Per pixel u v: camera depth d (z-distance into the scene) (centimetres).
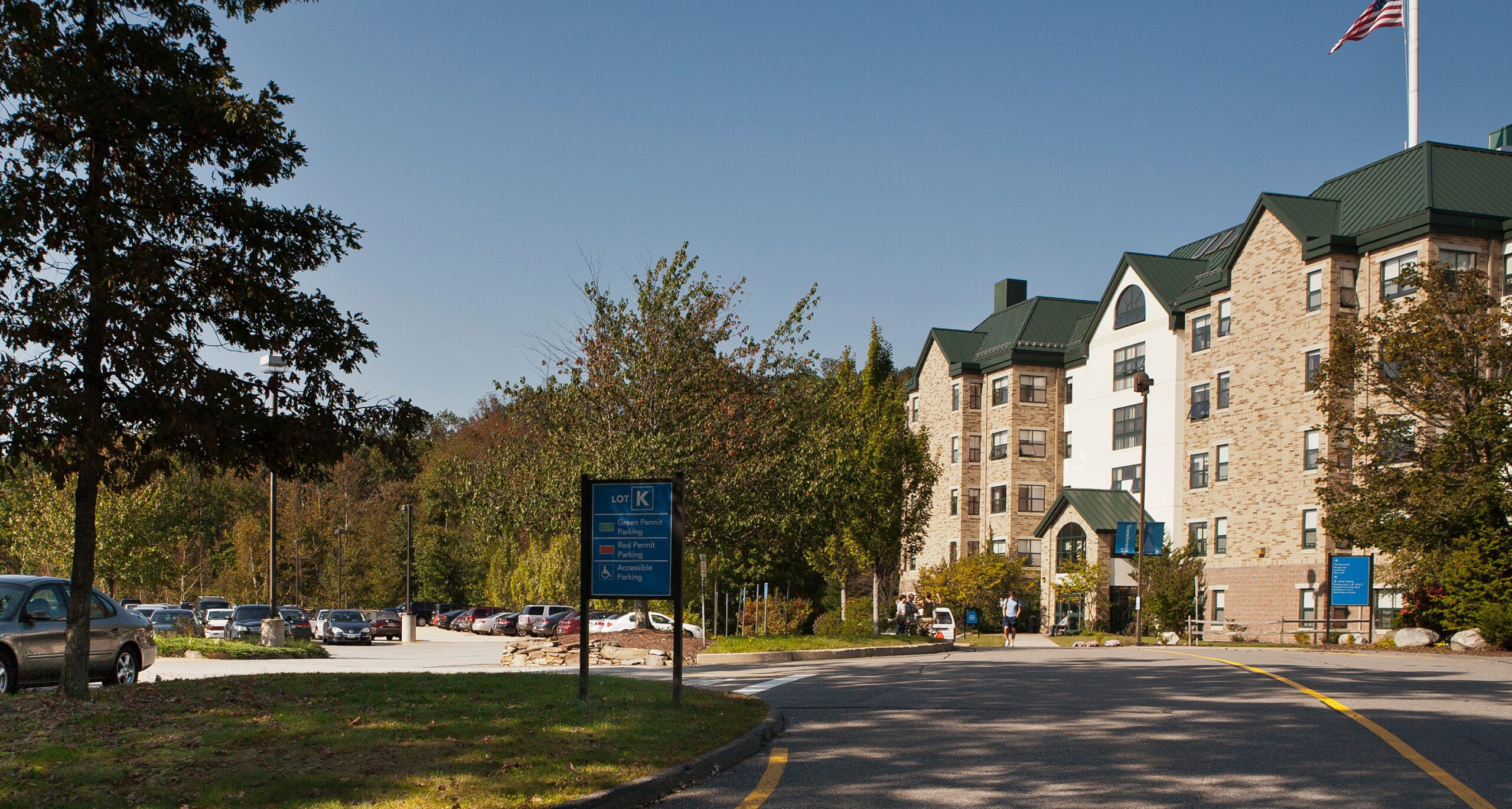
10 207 1052
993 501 5662
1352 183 3984
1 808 692
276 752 862
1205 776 876
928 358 6281
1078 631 4953
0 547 5822
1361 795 805
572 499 2830
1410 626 2870
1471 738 1038
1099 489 5038
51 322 1069
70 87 1079
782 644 2580
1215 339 4338
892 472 4328
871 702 1367
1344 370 2762
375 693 1212
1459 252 3459
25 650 1415
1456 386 2609
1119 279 5028
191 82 1184
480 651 3919
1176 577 4153
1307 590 3794
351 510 8812
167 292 1146
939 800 807
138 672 1612
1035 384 5566
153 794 728
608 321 2927
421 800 731
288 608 4669
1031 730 1112
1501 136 4219
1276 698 1345
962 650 2844
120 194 1204
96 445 1078
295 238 1246
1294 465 3878
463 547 7838
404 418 1278
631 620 4097
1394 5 4038
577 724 1028
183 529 6488
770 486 2911
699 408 2886
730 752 965
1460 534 2572
